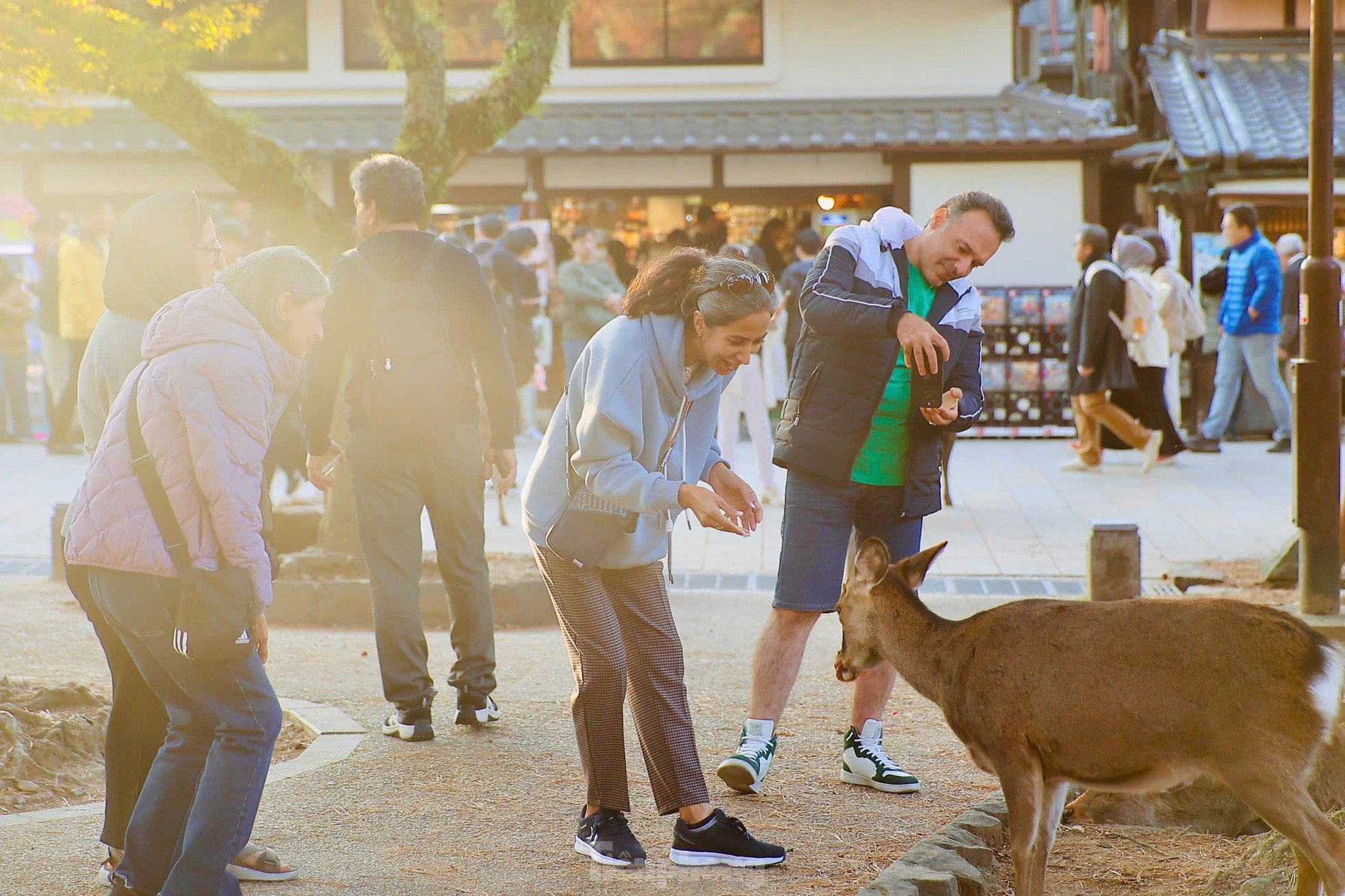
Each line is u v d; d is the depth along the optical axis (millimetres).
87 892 6121
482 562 8953
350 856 6691
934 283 7750
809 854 6824
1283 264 23344
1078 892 6711
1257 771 5594
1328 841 5516
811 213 26672
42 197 26156
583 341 21516
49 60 9914
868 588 6680
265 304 5637
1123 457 22062
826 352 7680
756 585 13844
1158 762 5836
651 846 6941
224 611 5422
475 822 7184
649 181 26203
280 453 16188
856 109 25781
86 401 6988
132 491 5469
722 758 8414
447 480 8711
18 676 9953
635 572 6789
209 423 5344
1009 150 24641
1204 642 5695
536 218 26141
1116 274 19453
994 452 22797
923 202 25172
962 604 12680
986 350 24594
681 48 26547
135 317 6910
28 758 7789
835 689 10008
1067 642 5953
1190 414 23656
